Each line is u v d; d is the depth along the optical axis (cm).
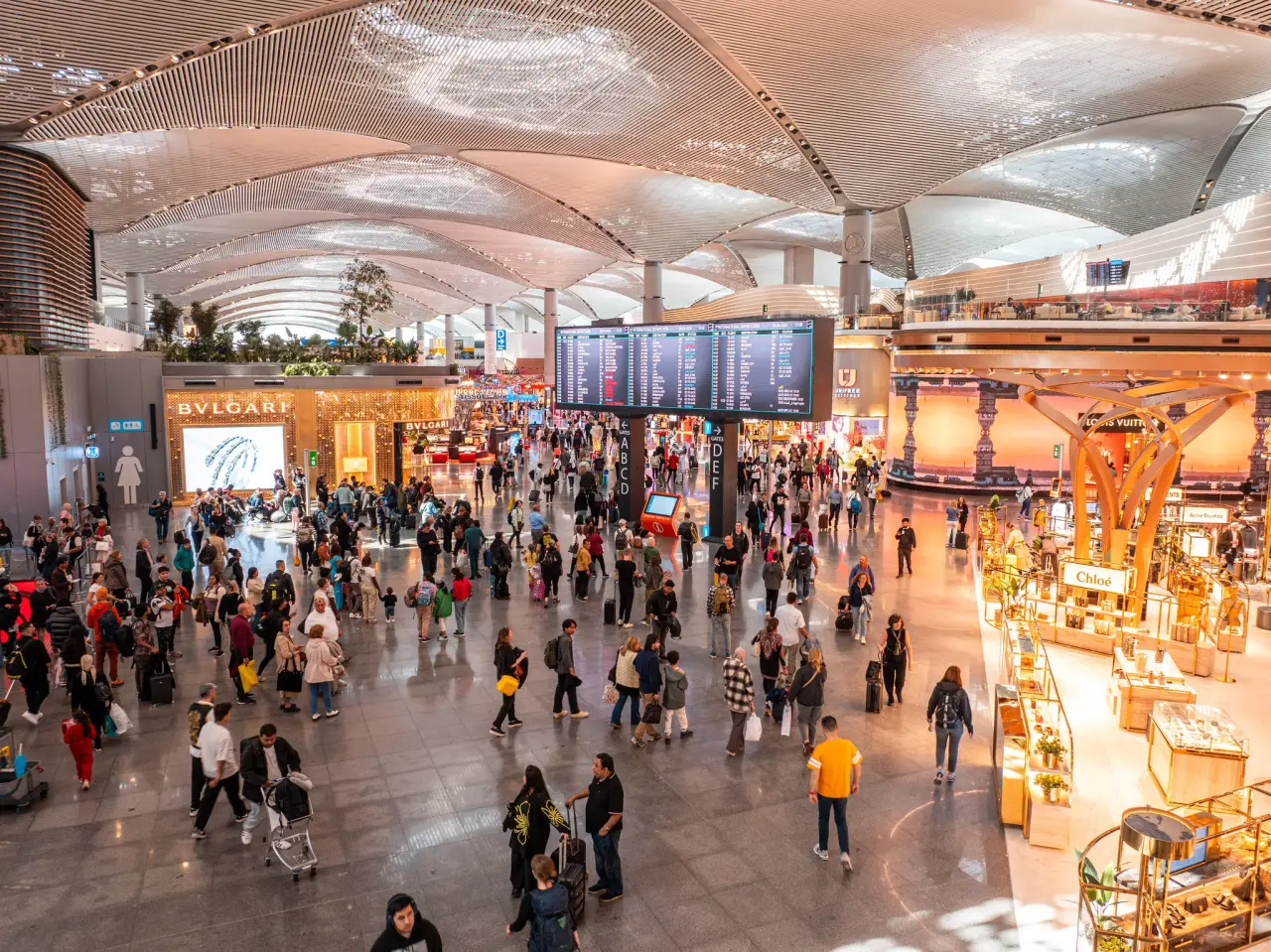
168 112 2606
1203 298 1769
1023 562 1766
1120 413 1545
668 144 3303
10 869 768
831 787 757
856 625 1434
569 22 2372
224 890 736
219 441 2975
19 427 2067
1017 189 4203
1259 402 2933
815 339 1972
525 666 1063
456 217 4956
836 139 3117
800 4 2252
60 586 1388
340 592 1576
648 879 755
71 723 909
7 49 2111
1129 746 1047
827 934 681
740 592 1741
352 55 2484
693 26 2420
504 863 779
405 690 1201
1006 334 1845
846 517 2608
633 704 1073
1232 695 1229
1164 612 1627
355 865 774
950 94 2802
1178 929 570
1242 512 2364
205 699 851
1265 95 2977
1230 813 795
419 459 3566
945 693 919
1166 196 3866
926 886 744
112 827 843
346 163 3888
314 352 3425
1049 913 709
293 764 763
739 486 3011
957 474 3112
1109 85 2733
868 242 3847
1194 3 2062
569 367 2512
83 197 3142
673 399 2284
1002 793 848
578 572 1680
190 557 1708
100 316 3581
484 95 2844
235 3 2052
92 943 664
